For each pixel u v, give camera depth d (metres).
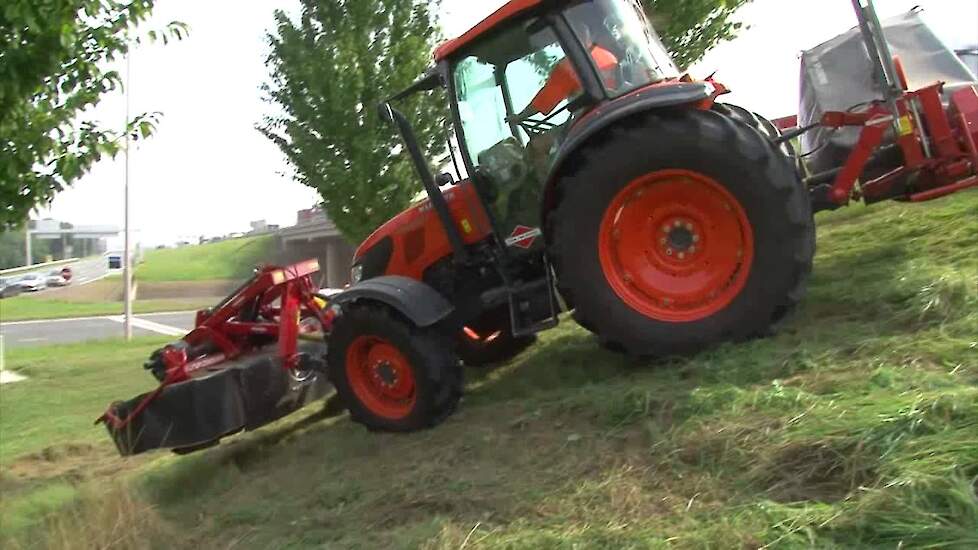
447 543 3.30
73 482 7.17
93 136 5.73
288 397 6.12
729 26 10.28
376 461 4.77
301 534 3.94
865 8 4.91
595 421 4.18
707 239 4.62
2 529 5.16
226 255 71.25
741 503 3.00
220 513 4.63
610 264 4.73
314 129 10.43
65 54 5.42
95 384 14.55
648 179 4.59
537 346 6.69
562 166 4.80
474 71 5.35
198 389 5.64
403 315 5.24
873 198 5.36
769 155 4.38
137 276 64.44
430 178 5.53
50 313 42.81
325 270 41.22
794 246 4.38
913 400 3.15
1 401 13.64
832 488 2.93
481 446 4.36
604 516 3.21
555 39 5.02
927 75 6.92
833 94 6.87
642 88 4.75
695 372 4.32
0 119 5.33
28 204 5.63
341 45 9.98
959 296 4.33
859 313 4.68
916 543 2.46
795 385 3.79
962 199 7.33
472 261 5.63
